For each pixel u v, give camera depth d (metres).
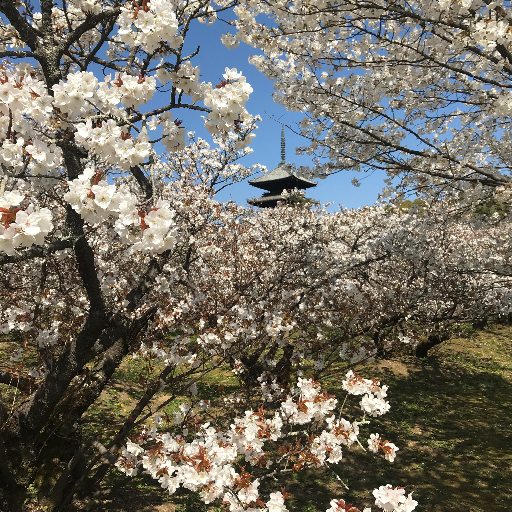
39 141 2.25
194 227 6.15
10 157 2.24
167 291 4.20
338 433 2.93
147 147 2.22
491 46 3.88
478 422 8.24
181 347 4.17
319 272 7.35
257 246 8.24
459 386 10.45
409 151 5.17
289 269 7.29
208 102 2.46
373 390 3.06
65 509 4.02
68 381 3.27
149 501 4.91
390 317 6.45
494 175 5.11
